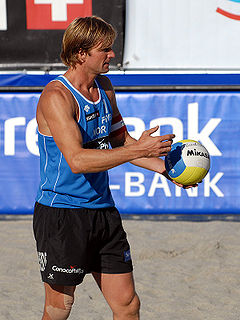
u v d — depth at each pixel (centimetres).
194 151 859
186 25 1762
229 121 1780
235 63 1773
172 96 1775
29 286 1305
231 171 1798
